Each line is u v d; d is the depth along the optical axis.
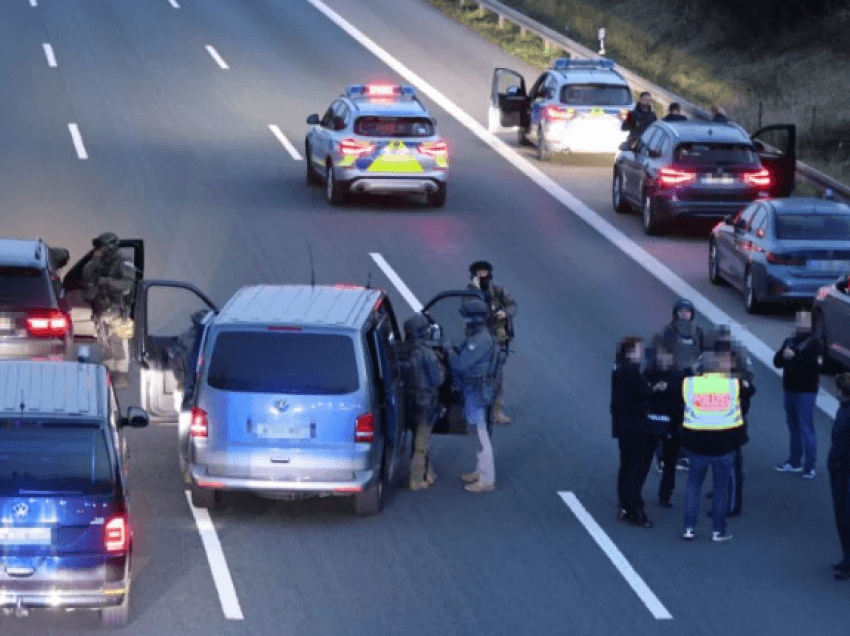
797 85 45.16
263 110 41.09
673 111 35.50
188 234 29.55
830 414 21.47
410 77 46.47
